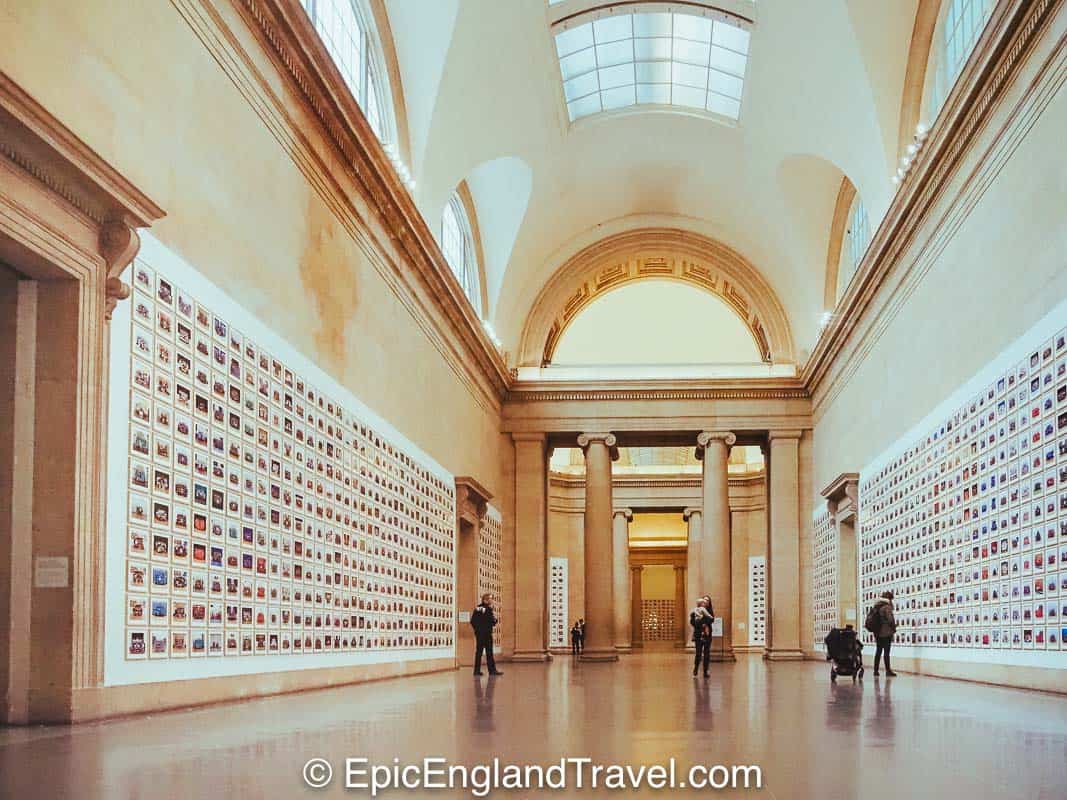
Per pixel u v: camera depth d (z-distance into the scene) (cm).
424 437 2319
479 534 2936
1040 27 1400
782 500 3356
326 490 1631
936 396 1952
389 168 1877
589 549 3353
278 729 914
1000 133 1570
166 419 1123
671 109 2934
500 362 3134
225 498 1260
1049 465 1396
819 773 653
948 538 1877
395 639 2030
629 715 1091
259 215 1403
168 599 1115
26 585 945
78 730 891
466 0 2033
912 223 2023
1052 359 1382
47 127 870
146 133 1102
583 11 2383
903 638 2203
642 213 3478
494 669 2166
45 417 961
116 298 1020
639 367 3512
